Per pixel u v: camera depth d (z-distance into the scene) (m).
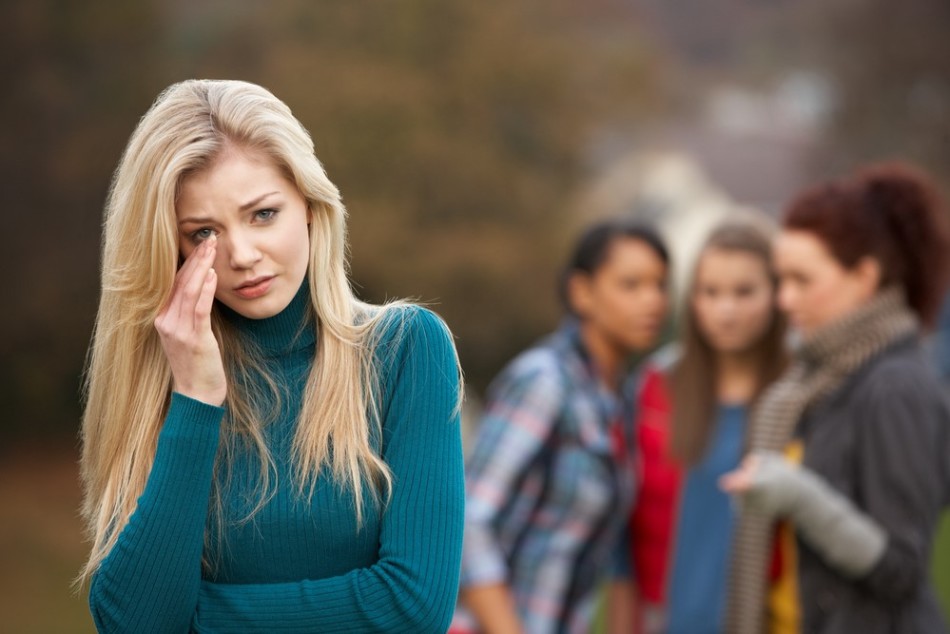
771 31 60.62
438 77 31.47
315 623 3.19
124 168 3.25
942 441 5.23
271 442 3.31
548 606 6.21
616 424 6.58
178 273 3.23
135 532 3.15
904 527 5.08
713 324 6.46
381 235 29.36
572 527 6.28
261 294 3.21
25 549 23.41
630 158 35.44
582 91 33.75
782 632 5.59
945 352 19.62
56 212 29.80
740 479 5.24
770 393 5.83
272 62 30.88
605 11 37.12
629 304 6.55
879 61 47.22
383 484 3.31
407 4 31.06
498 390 6.39
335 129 29.70
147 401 3.35
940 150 45.91
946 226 5.58
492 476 6.16
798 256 5.54
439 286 30.25
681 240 24.41
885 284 5.48
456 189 30.77
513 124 32.94
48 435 30.70
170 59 31.06
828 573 5.22
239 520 3.26
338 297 3.34
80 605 19.11
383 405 3.35
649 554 6.75
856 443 5.27
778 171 52.91
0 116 29.30
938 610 5.25
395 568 3.20
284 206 3.22
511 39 32.22
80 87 29.95
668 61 40.84
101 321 3.35
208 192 3.16
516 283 31.00
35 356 30.09
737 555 5.67
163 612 3.16
